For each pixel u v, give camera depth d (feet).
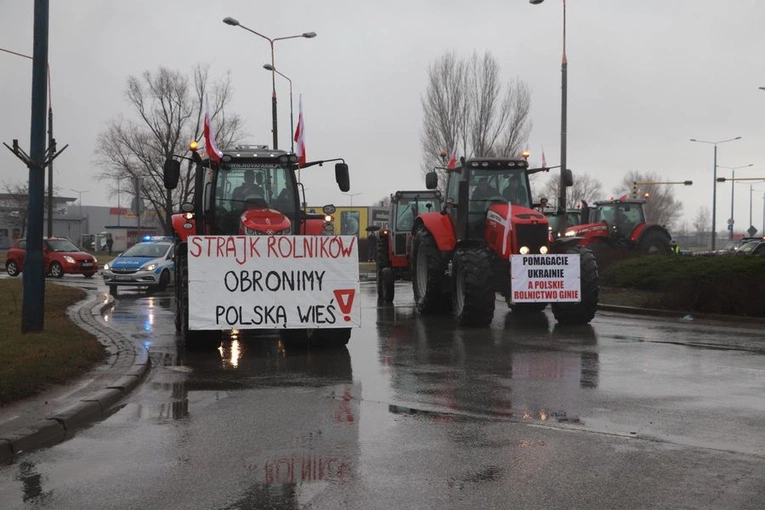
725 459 19.61
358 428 22.89
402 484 17.76
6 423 22.16
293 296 38.45
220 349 39.27
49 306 53.42
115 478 18.37
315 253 38.70
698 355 36.29
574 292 47.65
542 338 42.50
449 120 121.70
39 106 36.94
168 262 83.56
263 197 43.04
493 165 51.57
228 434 22.35
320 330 39.34
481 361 34.83
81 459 19.94
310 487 17.61
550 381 30.01
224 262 38.04
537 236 47.29
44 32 36.88
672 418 23.94
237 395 27.81
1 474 18.70
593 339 41.98
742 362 34.30
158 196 136.77
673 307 55.98
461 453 20.22
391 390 28.48
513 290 46.98
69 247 110.32
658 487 17.44
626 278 72.18
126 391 28.09
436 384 29.58
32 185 37.45
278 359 35.94
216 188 42.75
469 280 46.16
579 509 16.10
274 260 38.40
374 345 40.22
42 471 18.93
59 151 37.96
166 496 17.08
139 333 45.50
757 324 49.34
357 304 38.88
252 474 18.58
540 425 23.15
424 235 54.80
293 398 27.20
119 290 85.20
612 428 22.75
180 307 42.78
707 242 335.88
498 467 19.01
